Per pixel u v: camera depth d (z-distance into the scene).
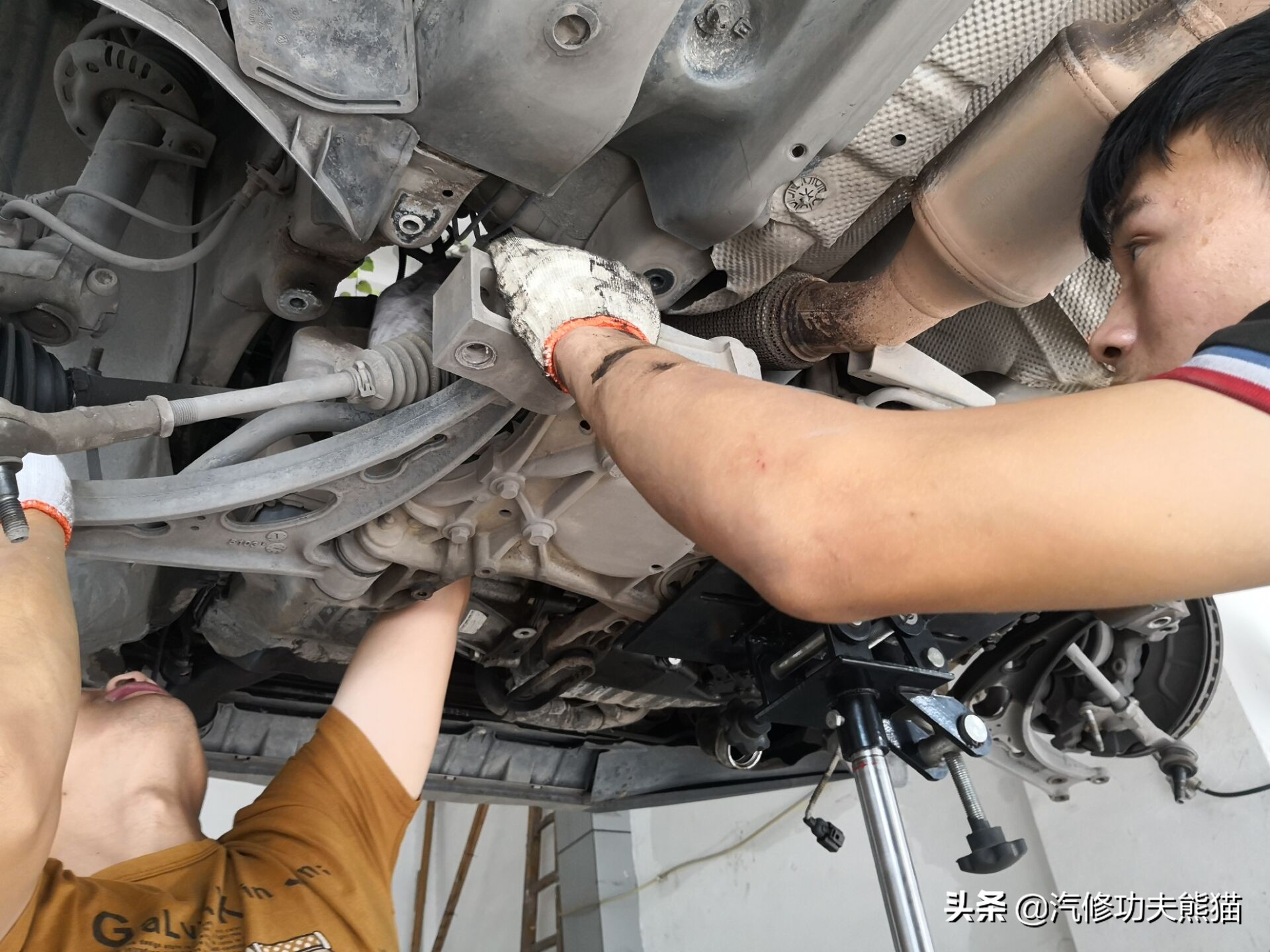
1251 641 2.89
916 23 0.78
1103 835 2.98
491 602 1.35
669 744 1.97
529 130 0.78
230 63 0.74
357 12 0.76
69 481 0.80
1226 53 0.57
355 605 1.18
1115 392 0.50
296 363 0.99
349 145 0.78
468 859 5.60
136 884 0.91
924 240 0.98
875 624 1.15
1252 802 2.69
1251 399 0.46
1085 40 0.86
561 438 0.98
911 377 1.17
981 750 1.12
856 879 3.63
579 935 4.49
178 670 1.42
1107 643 1.86
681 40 0.82
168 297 1.24
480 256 0.83
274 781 1.12
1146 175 0.60
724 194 0.88
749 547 0.54
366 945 0.95
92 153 1.18
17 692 0.62
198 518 0.93
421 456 0.96
